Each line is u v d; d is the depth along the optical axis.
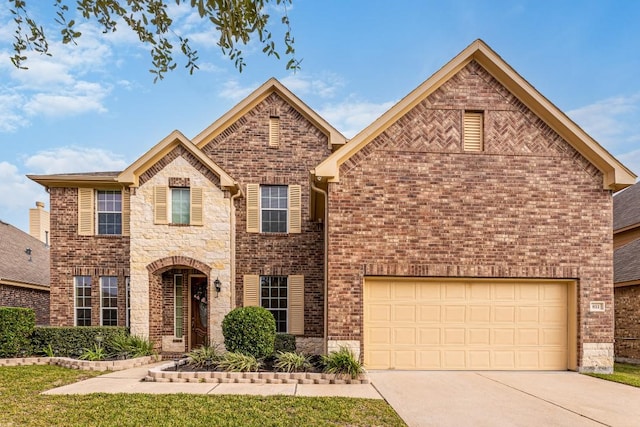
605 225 10.31
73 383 8.50
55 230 14.16
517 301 10.38
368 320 10.18
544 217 10.29
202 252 12.60
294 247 13.87
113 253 14.09
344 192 10.14
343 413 6.38
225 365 9.33
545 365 10.27
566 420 6.32
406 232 10.12
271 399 7.12
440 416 6.41
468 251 10.15
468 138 10.49
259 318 10.13
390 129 10.34
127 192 14.28
